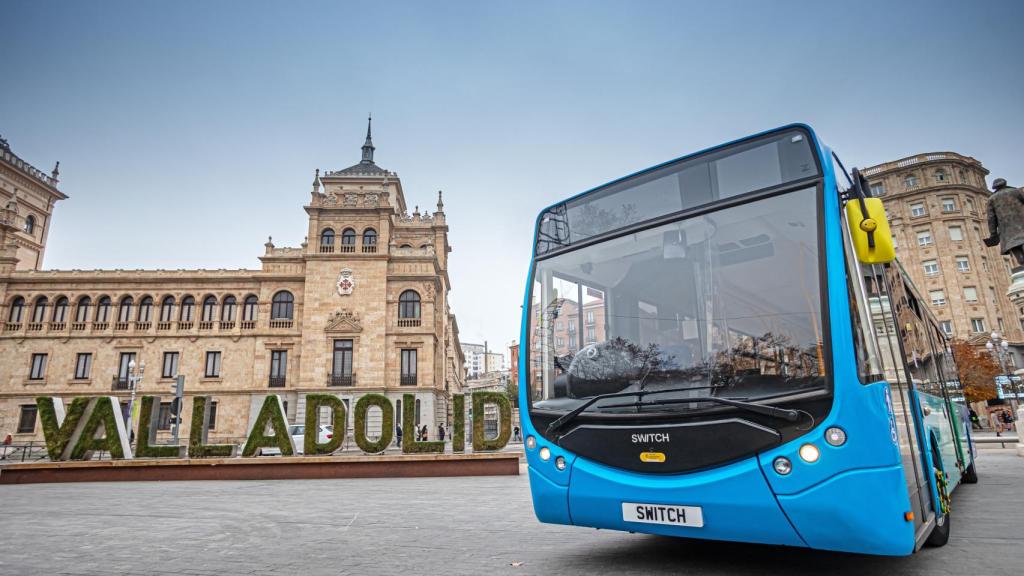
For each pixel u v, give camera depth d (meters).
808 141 4.10
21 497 11.51
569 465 4.30
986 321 44.28
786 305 3.78
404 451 17.45
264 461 16.16
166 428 39.91
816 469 3.37
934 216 46.97
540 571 4.50
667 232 4.49
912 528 3.40
